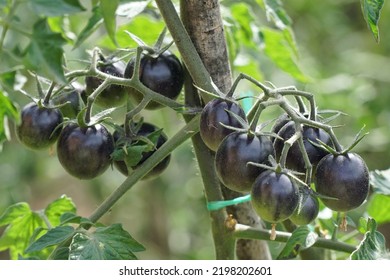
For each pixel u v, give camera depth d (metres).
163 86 0.92
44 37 0.84
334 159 0.86
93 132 0.90
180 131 0.91
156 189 1.73
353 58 1.86
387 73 1.82
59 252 0.90
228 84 0.93
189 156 1.61
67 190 2.13
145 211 1.81
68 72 0.95
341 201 0.86
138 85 0.90
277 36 1.10
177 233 1.87
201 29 0.92
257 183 0.85
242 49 1.25
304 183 0.85
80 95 0.95
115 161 0.93
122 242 0.88
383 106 1.73
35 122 0.91
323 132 0.88
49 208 1.00
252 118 0.89
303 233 0.89
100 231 0.88
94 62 0.90
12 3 0.89
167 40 1.07
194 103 0.94
